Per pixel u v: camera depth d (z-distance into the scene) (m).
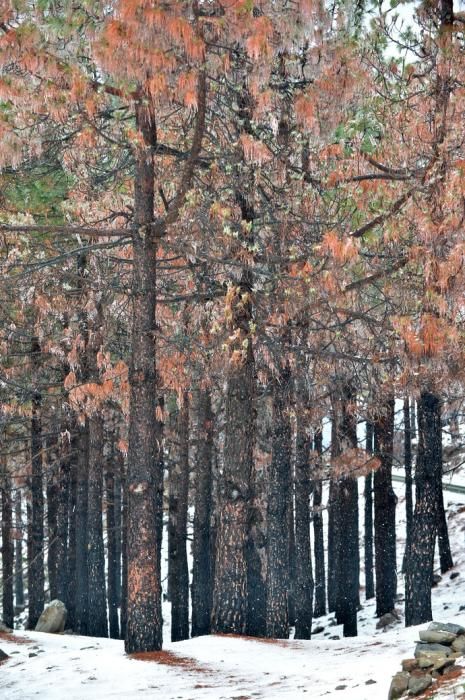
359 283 14.16
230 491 16.14
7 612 27.84
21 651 16.33
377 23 13.73
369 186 13.08
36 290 17.20
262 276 15.09
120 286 16.81
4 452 24.17
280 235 15.30
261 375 17.62
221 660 13.18
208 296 15.72
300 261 14.27
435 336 12.08
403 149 13.38
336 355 15.29
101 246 14.63
